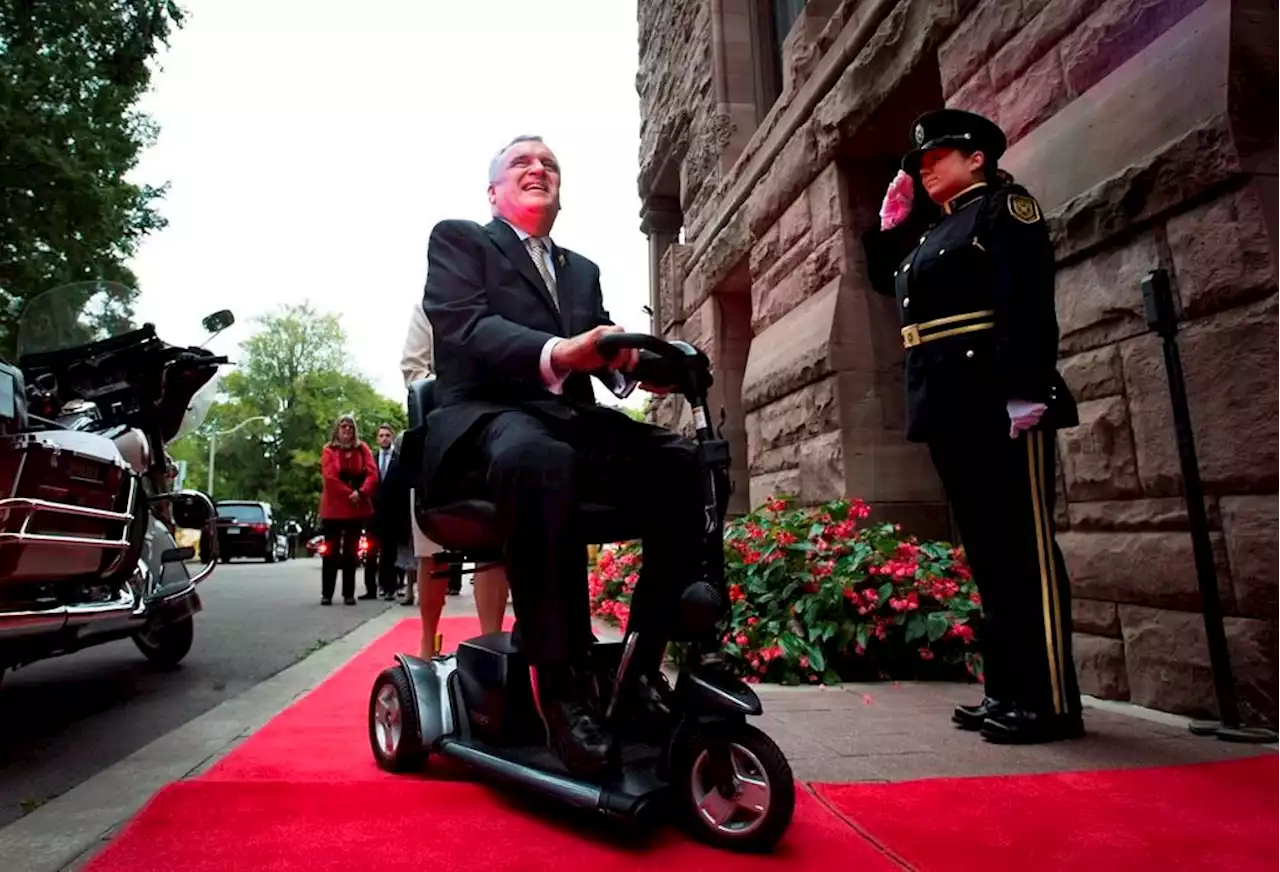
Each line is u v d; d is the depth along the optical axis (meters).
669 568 2.01
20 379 2.89
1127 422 3.25
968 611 3.98
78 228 15.91
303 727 3.15
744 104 8.53
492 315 2.19
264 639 5.84
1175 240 3.04
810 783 2.28
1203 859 1.76
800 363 5.89
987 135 2.99
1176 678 3.04
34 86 14.84
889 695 3.64
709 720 1.79
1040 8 3.88
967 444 2.85
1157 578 3.11
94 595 3.61
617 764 1.90
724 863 1.76
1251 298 2.79
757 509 5.68
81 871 1.75
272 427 64.50
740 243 7.75
